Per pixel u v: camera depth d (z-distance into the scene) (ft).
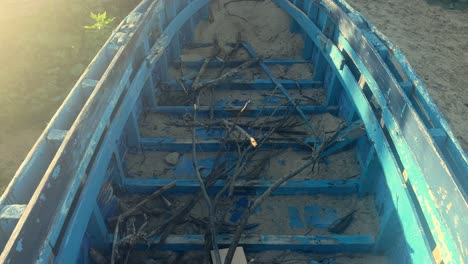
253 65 23.00
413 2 36.83
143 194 14.87
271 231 13.73
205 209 14.44
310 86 21.11
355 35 15.49
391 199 12.15
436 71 27.04
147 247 12.69
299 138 17.08
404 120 11.02
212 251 12.21
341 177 15.72
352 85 15.42
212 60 22.94
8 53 24.11
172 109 18.89
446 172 8.52
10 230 8.14
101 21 26.40
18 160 18.66
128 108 14.33
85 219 10.27
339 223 13.84
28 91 22.22
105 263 11.72
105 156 11.99
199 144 16.75
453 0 37.09
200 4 24.86
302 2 23.82
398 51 14.17
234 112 18.89
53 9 28.43
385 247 12.53
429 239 9.89
